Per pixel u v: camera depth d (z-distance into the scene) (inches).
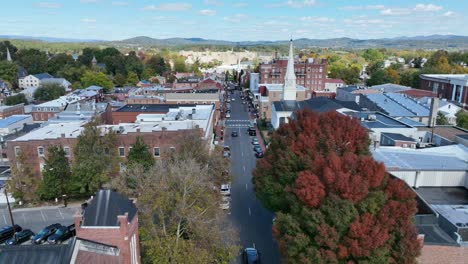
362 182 1045.2
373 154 1646.2
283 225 1122.7
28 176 1950.1
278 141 1628.9
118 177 1706.4
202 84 5600.4
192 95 4195.4
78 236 931.3
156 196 1229.1
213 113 3260.3
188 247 1113.4
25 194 1931.6
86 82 6171.3
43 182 1877.5
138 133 2089.1
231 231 1323.8
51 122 2972.4
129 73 7199.8
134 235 1035.3
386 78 6171.3
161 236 1198.3
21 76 6953.7
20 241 1526.8
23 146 2039.9
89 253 873.5
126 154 2111.2
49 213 1817.2
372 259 944.9
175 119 2689.5
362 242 950.4
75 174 1865.2
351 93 4195.4
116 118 3280.0
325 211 1028.5
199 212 1235.9
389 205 1007.0
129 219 992.9
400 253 956.6
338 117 1668.3
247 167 2556.6
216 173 1811.0
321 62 6043.3
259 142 3257.9
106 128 2212.1
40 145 2055.9
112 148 2007.9
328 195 1051.9
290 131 1624.0
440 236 1087.0
